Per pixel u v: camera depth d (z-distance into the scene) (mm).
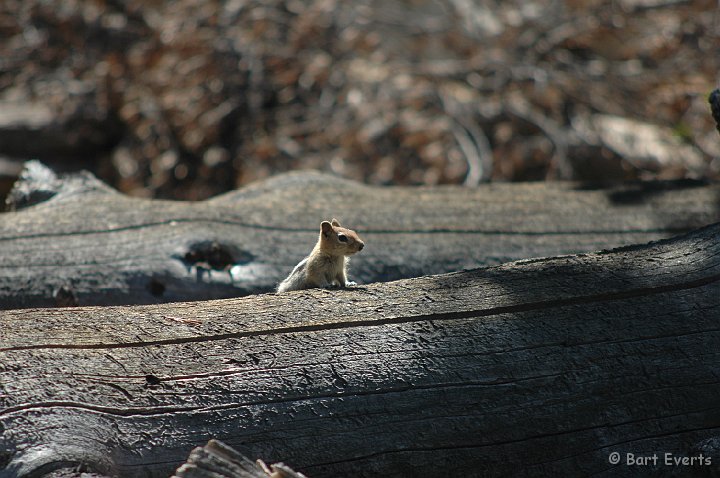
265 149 20812
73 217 10484
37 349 6172
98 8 24438
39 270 9750
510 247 10867
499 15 24984
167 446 5828
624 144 20938
